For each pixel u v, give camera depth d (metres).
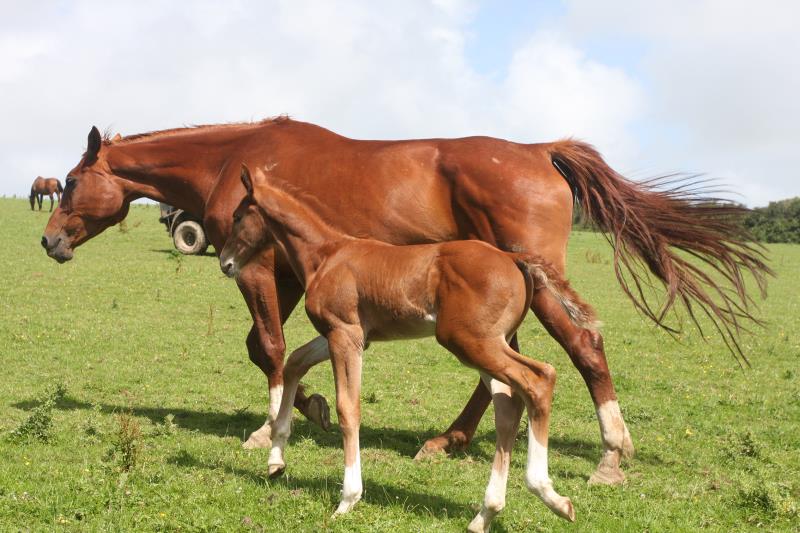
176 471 6.29
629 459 6.96
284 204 6.05
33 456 6.68
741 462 7.66
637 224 7.23
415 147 7.41
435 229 7.30
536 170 7.14
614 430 6.70
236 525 5.13
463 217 7.22
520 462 7.38
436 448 7.54
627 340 15.47
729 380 12.13
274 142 8.01
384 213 7.30
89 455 6.78
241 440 7.82
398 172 7.31
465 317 5.06
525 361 5.02
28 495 5.45
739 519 5.87
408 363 12.58
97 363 11.38
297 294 8.12
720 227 7.26
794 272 31.52
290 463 6.90
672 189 7.44
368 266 5.49
